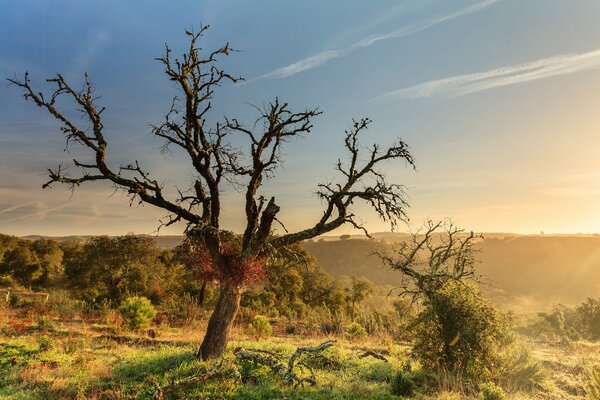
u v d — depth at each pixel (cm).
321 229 1324
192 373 1041
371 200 1305
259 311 3444
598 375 1012
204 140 1259
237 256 1235
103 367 1071
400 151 1307
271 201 1247
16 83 1053
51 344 1294
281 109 1281
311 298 5119
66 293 3312
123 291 3400
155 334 1844
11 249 5678
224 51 1231
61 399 846
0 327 1664
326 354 1367
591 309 3944
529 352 1305
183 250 1270
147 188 1202
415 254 1653
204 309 3075
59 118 1091
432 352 1287
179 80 1180
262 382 1001
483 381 1161
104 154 1147
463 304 1265
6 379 953
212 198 1256
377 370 1232
